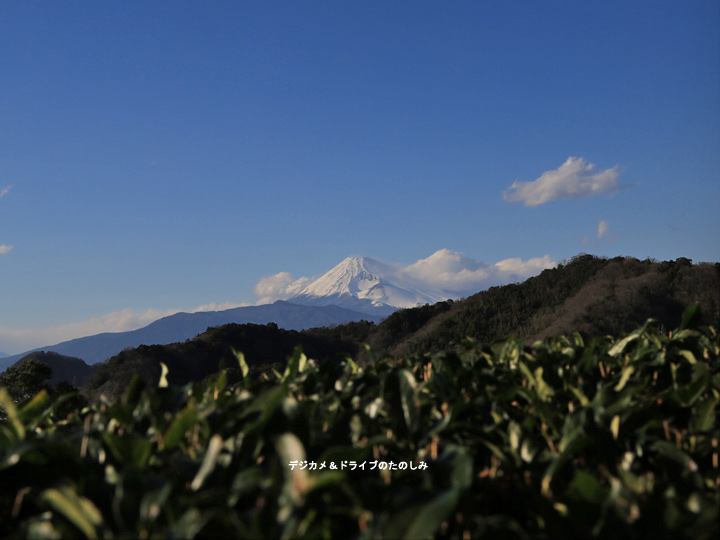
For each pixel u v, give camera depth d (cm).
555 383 233
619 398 185
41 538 116
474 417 197
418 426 174
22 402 212
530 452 159
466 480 121
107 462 152
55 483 141
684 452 156
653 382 242
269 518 112
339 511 116
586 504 120
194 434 170
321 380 257
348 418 183
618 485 121
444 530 120
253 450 147
